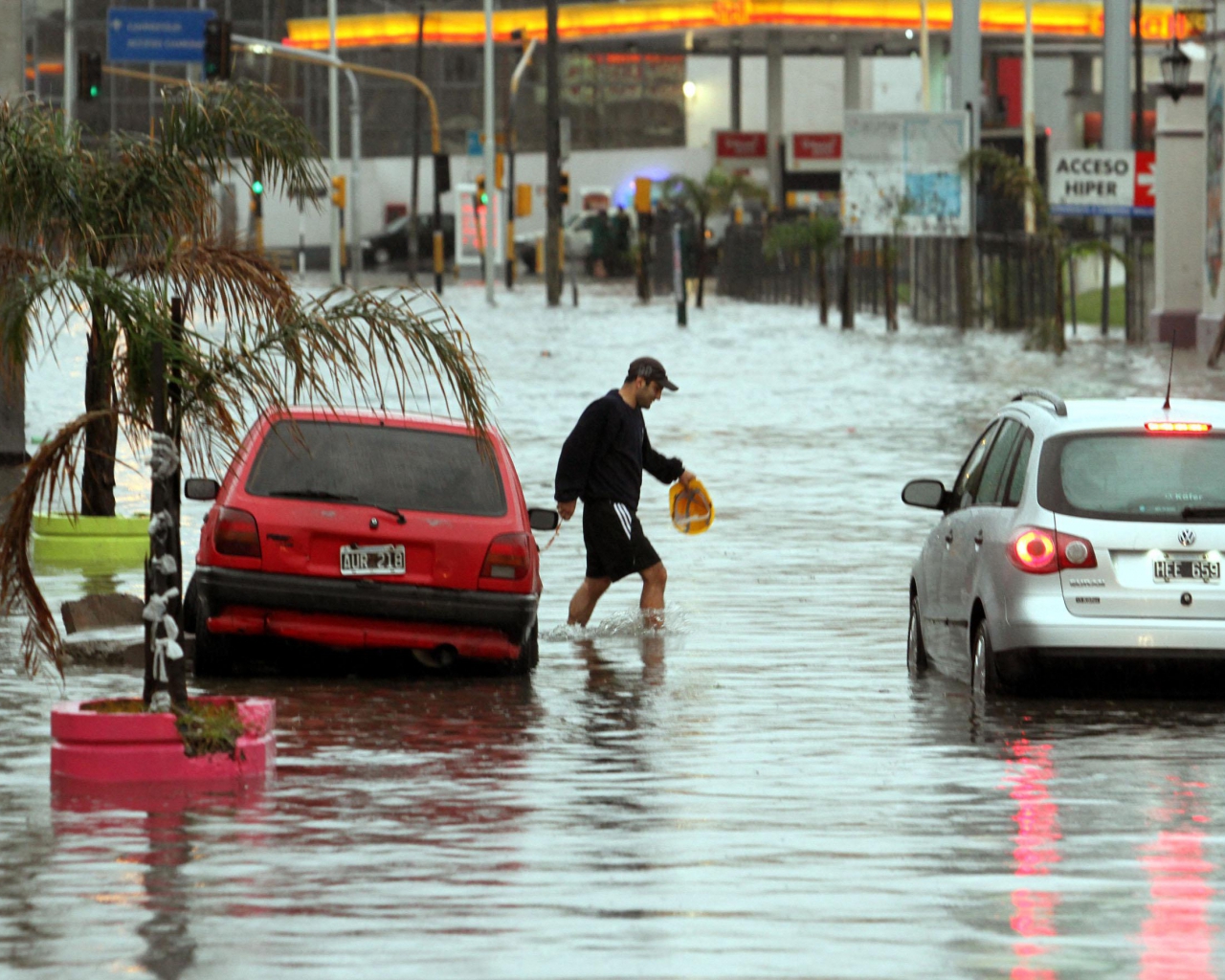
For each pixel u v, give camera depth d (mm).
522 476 77875
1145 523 39156
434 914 24953
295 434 43469
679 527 52531
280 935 24078
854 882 26609
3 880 26500
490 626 42562
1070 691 40281
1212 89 154000
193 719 32875
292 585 42000
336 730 37156
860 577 56562
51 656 35156
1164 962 23188
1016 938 24094
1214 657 38719
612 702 40188
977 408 108438
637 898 25766
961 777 33250
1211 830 29734
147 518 60344
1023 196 180250
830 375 131500
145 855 27859
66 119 55844
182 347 36438
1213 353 136750
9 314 37562
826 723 37969
